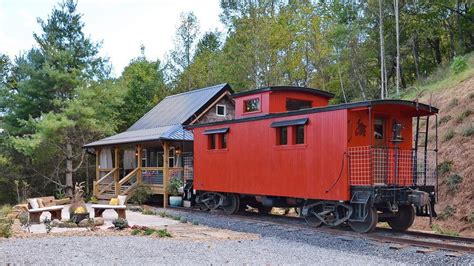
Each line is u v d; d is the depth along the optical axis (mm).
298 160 13695
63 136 25438
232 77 36125
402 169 12820
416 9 31047
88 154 28312
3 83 31500
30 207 14180
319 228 12938
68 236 10836
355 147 12109
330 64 34625
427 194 11977
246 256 8516
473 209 14289
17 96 27078
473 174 15383
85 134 26875
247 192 15656
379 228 13219
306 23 35125
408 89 27703
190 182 19469
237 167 16219
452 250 9367
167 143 20562
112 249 9039
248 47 34062
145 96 36812
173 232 11773
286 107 16344
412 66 33812
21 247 9195
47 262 7707
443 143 18000
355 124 12547
